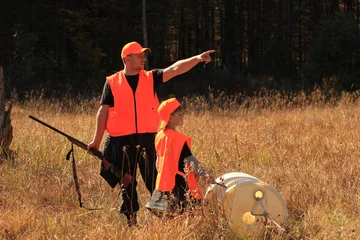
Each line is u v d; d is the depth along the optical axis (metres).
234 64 57.38
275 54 62.41
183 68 6.58
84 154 10.44
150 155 6.53
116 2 44.72
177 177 6.09
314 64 39.81
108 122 6.55
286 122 16.92
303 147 10.51
